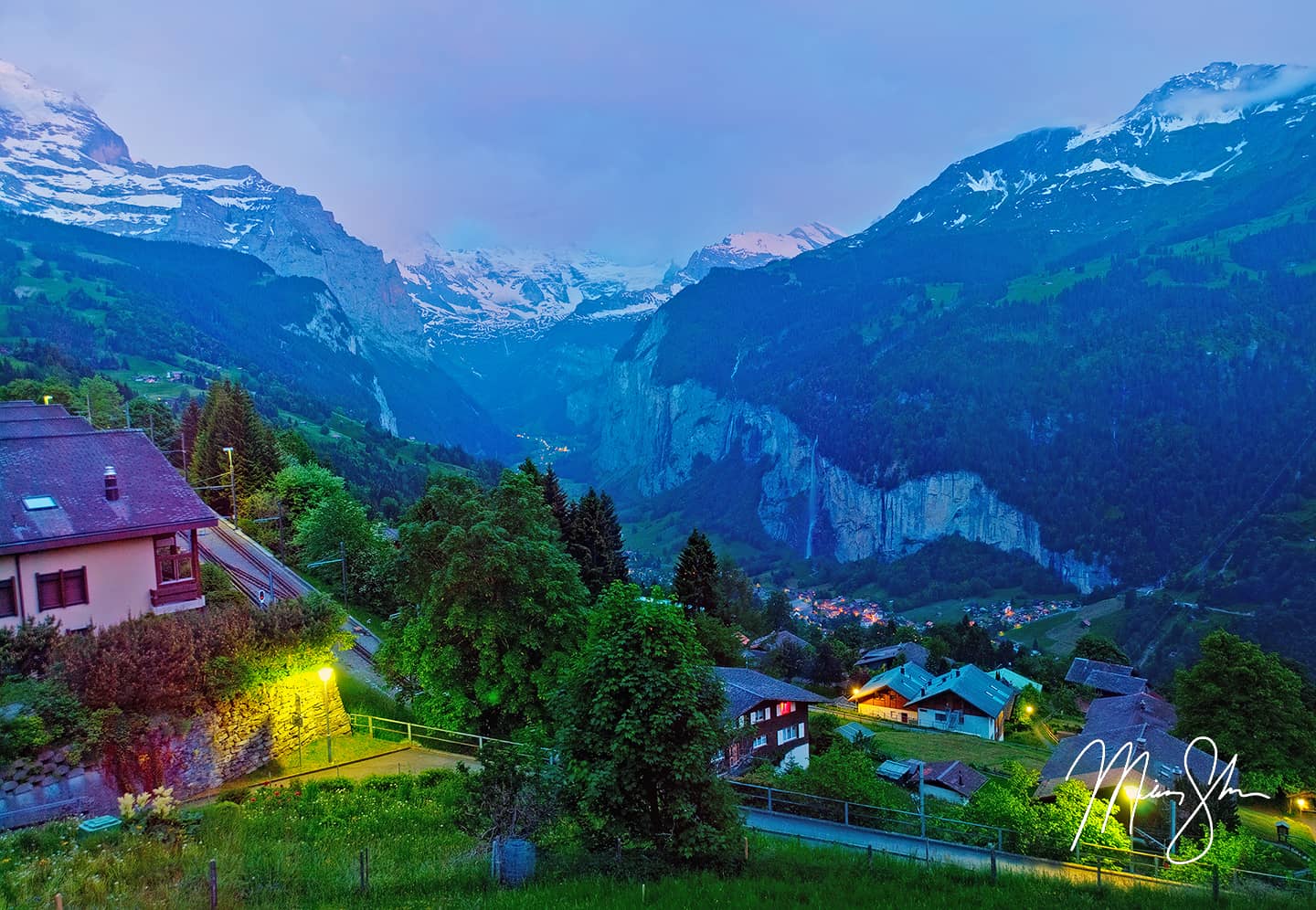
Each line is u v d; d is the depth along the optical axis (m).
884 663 114.19
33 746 22.41
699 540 75.00
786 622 143.00
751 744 52.47
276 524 69.62
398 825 24.11
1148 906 22.59
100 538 32.22
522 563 36.62
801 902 19.69
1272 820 55.62
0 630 26.70
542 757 24.00
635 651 20.41
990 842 33.81
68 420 47.66
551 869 20.70
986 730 80.44
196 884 17.59
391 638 38.31
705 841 19.89
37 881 17.03
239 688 29.12
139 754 25.17
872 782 38.97
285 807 25.34
